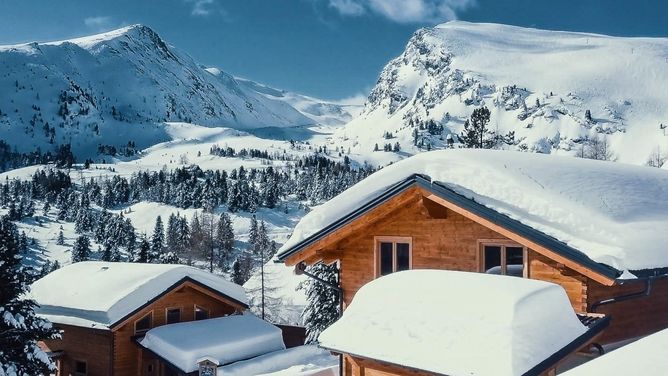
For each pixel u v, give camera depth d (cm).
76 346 2656
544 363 869
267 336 2719
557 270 1129
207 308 2975
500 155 1321
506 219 1100
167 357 2444
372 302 1110
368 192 1382
